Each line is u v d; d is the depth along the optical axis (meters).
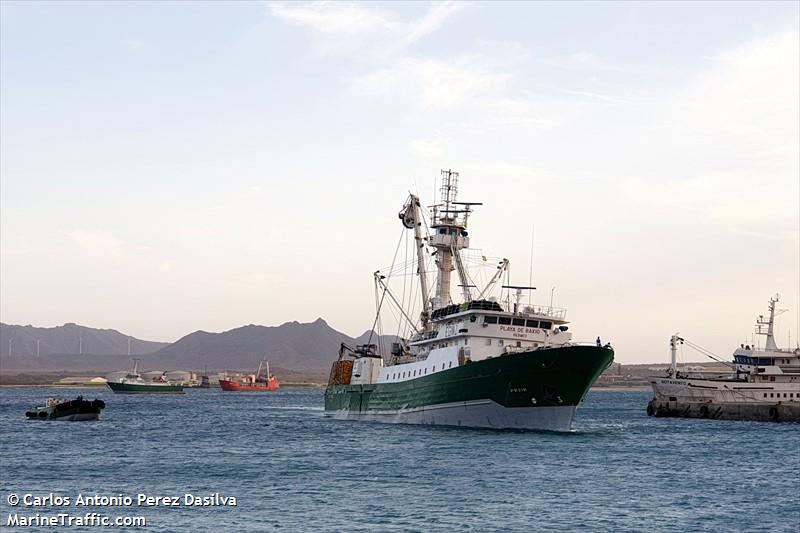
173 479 75.00
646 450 96.81
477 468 78.25
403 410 122.56
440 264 126.38
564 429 100.25
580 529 54.72
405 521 56.25
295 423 148.50
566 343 108.19
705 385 166.25
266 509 60.31
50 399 166.88
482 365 100.88
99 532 54.00
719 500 65.56
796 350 160.00
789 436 120.62
